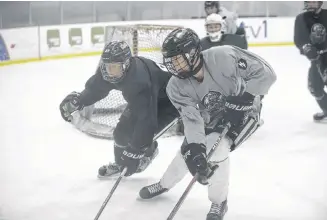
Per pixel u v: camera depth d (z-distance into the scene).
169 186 2.61
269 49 11.38
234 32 4.57
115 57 2.41
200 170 2.04
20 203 2.61
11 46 9.25
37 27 9.67
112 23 10.95
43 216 2.44
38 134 4.25
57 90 6.71
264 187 2.87
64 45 10.17
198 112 2.18
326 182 2.93
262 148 3.74
